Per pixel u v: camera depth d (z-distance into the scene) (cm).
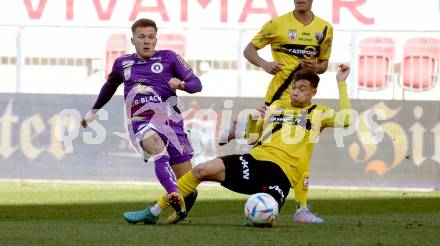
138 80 2119
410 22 4428
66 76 3922
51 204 2834
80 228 1888
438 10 4412
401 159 3638
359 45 3788
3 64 3859
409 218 2348
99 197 3119
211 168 1952
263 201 1923
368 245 1653
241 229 1897
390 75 3781
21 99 3706
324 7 4459
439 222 2214
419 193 3512
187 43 3866
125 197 3130
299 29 2361
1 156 3722
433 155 3628
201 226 1966
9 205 2778
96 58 3912
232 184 1959
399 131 3638
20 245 1588
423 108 3622
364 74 3781
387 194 3447
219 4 4481
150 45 2117
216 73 3844
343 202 3088
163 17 4497
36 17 4553
